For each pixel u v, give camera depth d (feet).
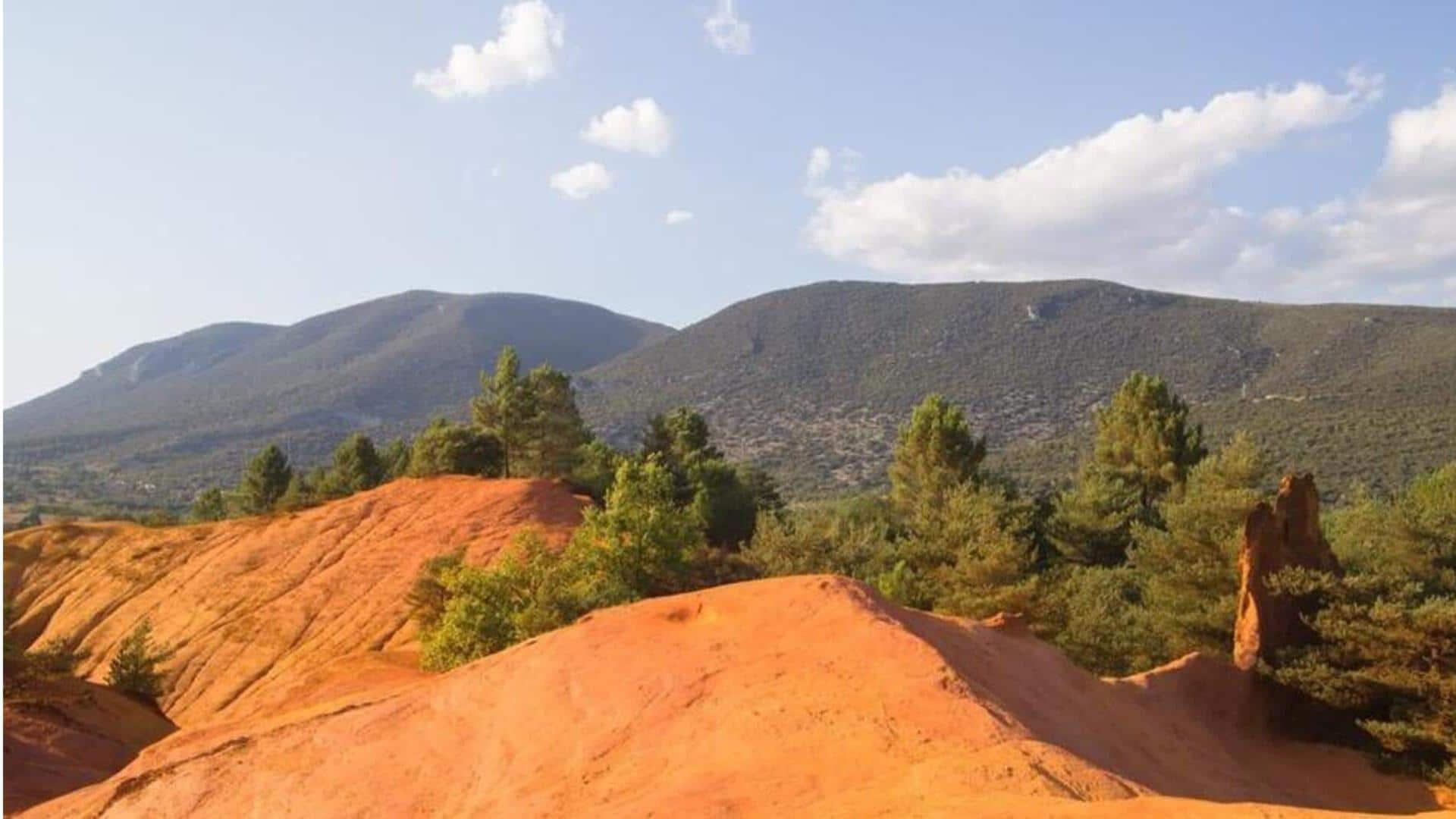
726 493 248.73
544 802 49.90
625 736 54.19
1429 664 88.74
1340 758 89.51
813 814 40.88
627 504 121.08
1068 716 61.87
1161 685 87.10
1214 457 179.01
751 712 51.70
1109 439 231.50
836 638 57.47
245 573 212.43
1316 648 96.07
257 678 179.63
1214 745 80.18
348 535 214.28
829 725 49.14
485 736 60.29
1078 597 142.51
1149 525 193.06
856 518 239.91
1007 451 507.30
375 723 65.26
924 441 229.25
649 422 290.97
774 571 167.63
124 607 216.33
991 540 149.79
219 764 65.36
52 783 98.53
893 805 40.24
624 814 44.21
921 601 156.04
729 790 44.78
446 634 111.14
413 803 56.24
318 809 57.77
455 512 208.03
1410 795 82.43
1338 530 172.96
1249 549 101.76
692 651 59.93
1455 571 132.05
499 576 115.55
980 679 58.03
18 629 220.23
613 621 67.26
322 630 185.78
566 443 266.16
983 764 43.55
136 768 72.84
